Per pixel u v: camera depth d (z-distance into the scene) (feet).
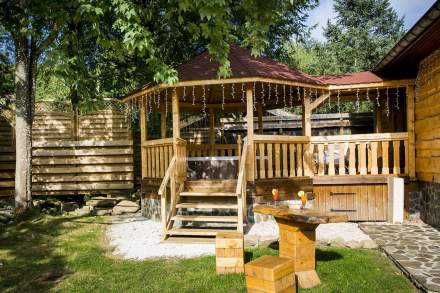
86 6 23.52
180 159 29.63
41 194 42.22
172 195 27.71
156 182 32.76
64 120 55.77
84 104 28.40
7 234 26.58
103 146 43.37
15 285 17.20
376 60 90.17
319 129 45.88
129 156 43.65
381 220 31.14
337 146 40.98
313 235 17.03
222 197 29.01
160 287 16.48
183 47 47.03
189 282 16.93
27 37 32.19
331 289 15.81
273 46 54.44
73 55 27.25
